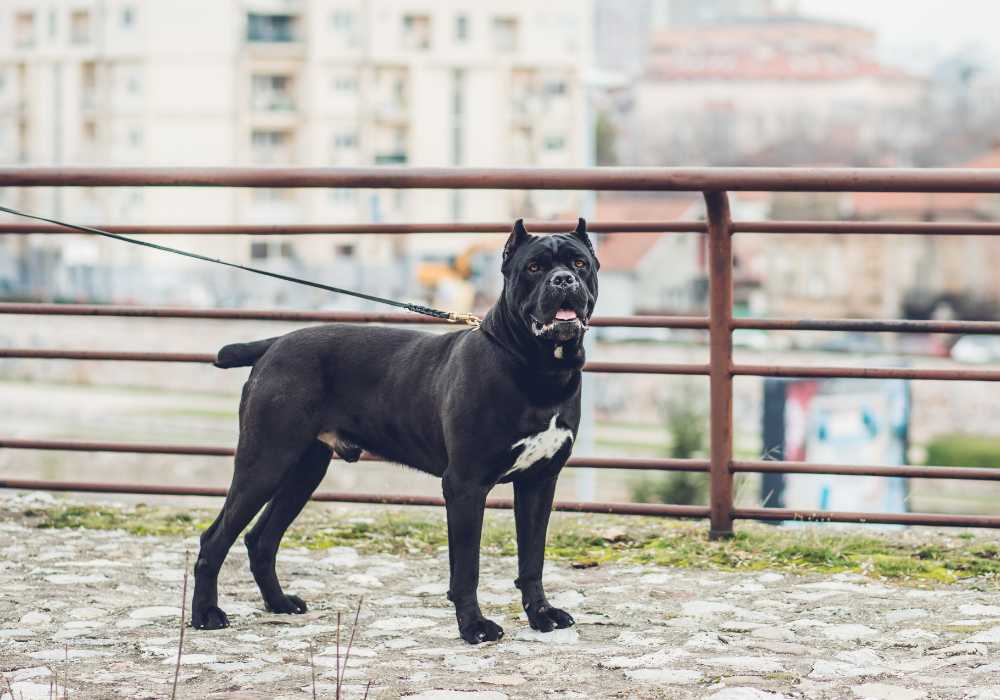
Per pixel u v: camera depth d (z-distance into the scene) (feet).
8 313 20.54
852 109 329.72
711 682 13.17
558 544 19.63
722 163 310.24
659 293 189.88
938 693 12.67
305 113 209.26
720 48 370.32
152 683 13.32
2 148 217.15
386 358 15.92
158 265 188.85
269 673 13.71
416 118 210.79
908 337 150.61
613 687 13.07
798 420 53.83
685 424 79.00
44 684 13.23
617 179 18.25
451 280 187.62
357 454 16.33
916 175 17.52
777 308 207.92
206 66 207.51
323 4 208.23
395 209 196.95
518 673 13.62
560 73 214.07
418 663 14.06
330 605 16.69
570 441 15.17
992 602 16.28
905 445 56.59
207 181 19.03
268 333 146.00
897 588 17.11
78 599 16.66
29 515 21.43
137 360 20.22
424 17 210.18
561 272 14.16
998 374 18.03
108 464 118.93
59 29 213.87
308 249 195.00
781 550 18.84
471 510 14.99
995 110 314.35
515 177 18.43
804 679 13.24
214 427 126.62
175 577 17.87
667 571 18.17
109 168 19.29
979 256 200.95
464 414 14.87
